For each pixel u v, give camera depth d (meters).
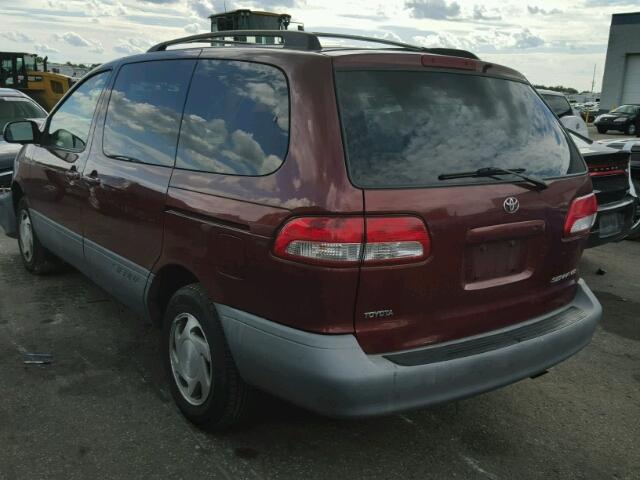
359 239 2.34
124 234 3.54
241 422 3.01
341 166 2.39
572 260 3.10
